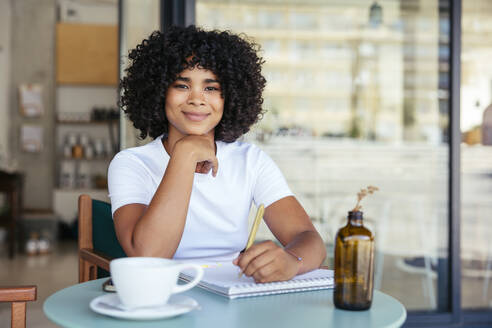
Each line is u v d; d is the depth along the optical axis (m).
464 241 2.93
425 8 3.10
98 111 6.92
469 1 2.96
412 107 3.20
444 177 2.99
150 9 2.55
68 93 7.02
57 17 6.96
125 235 1.03
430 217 3.00
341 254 0.80
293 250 1.02
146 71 1.27
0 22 6.80
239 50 1.30
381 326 0.72
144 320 0.73
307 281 0.92
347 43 3.53
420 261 2.98
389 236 3.04
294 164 3.28
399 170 3.13
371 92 3.45
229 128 1.32
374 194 3.13
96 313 0.77
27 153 6.92
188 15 2.64
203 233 1.24
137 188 1.17
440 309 2.92
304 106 3.48
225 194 1.25
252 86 1.35
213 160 1.05
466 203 2.94
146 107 1.29
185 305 0.76
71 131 7.00
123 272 0.72
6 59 6.83
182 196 0.99
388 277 3.00
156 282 0.72
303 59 3.50
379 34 3.44
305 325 0.72
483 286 2.92
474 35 2.96
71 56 6.88
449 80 2.94
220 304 0.82
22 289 1.01
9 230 5.50
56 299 0.85
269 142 3.34
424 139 3.08
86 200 1.65
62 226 6.68
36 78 6.91
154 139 1.38
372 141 3.35
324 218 3.18
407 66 3.26
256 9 3.22
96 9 7.02
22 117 6.91
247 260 0.89
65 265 5.06
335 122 3.47
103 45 6.92
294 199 1.29
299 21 3.48
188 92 1.22
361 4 3.49
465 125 2.96
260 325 0.72
